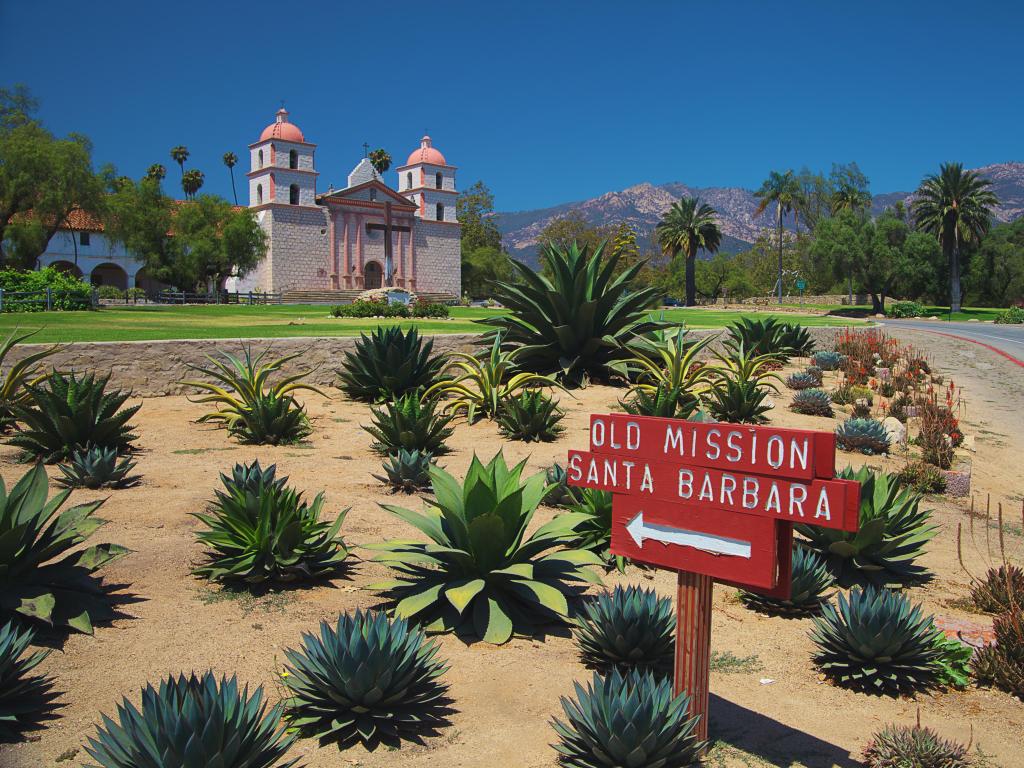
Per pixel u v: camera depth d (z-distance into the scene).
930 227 86.00
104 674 4.52
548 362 16.42
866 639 5.18
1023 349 32.78
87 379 9.56
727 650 5.67
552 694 4.66
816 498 3.42
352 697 4.12
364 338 13.94
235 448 10.09
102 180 48.72
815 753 4.32
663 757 3.81
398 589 5.89
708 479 3.79
